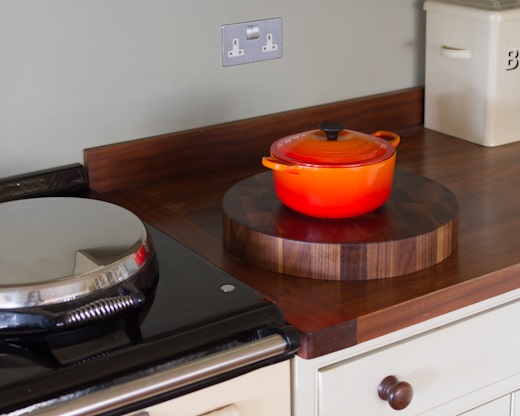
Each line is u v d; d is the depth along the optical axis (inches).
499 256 56.2
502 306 56.9
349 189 54.1
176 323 47.4
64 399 42.0
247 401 47.9
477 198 65.8
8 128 65.2
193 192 69.0
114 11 66.6
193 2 69.7
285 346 47.2
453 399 56.6
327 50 77.8
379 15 79.5
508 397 59.8
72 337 46.7
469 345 55.9
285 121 76.4
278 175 56.2
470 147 77.3
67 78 66.3
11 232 53.3
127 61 68.4
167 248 57.0
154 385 43.5
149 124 71.0
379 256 53.1
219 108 73.9
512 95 76.5
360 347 51.0
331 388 50.4
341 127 55.2
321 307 50.5
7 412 40.8
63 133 67.5
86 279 48.0
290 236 54.0
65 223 54.6
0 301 47.1
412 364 53.5
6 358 44.8
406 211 57.3
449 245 56.0
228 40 72.3
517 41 74.7
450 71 78.5
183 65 71.0
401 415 54.2
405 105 82.5
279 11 74.1
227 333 46.7
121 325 47.6
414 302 51.3
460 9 75.2
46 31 64.4
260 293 50.7
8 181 65.1
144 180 71.2
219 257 57.1
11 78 64.2
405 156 75.3
